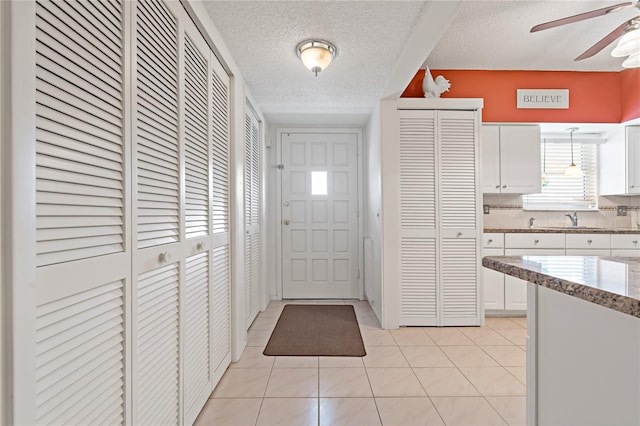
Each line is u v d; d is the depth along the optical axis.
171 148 1.28
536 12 2.35
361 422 1.54
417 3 1.62
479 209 2.89
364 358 2.24
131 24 1.00
